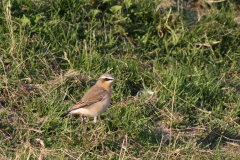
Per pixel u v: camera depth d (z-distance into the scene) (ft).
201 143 35.55
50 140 32.32
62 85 38.75
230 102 41.98
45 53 41.01
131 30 48.60
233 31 51.26
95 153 31.81
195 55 48.26
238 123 39.58
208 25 50.47
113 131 35.53
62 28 44.70
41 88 37.55
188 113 39.73
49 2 46.96
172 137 36.45
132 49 46.88
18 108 36.22
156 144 34.14
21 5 45.52
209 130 37.58
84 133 33.32
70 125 33.55
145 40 47.55
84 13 47.73
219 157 33.58
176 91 40.47
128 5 49.16
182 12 53.88
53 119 34.32
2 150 30.09
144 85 41.50
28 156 28.73
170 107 39.52
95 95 34.17
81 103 33.76
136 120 37.11
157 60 46.68
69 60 41.68
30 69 40.01
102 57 43.65
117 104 38.17
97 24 46.42
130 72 42.63
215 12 53.67
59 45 43.70
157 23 49.62
